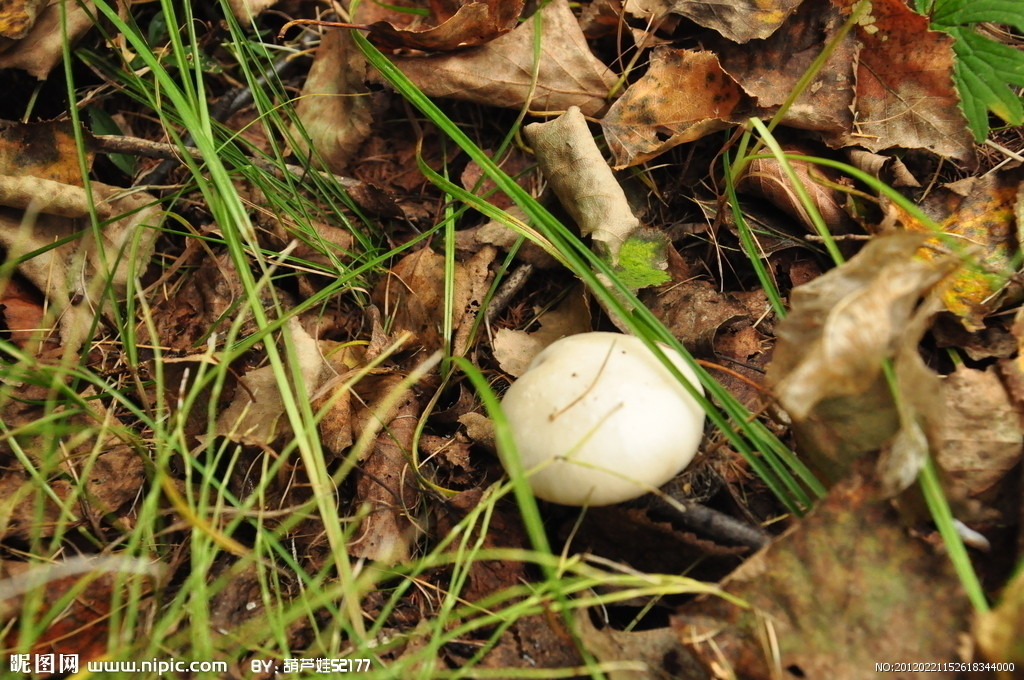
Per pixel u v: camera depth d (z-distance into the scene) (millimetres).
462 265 679
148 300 679
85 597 623
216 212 633
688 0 687
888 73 674
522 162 703
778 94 679
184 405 617
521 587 603
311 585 607
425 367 618
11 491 637
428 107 662
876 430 603
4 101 699
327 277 687
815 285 600
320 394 641
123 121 709
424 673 597
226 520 640
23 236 642
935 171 675
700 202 681
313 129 708
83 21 688
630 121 685
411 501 646
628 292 631
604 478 612
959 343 647
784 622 594
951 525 588
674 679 605
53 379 625
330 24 679
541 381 625
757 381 654
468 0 694
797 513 613
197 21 719
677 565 628
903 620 592
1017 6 662
